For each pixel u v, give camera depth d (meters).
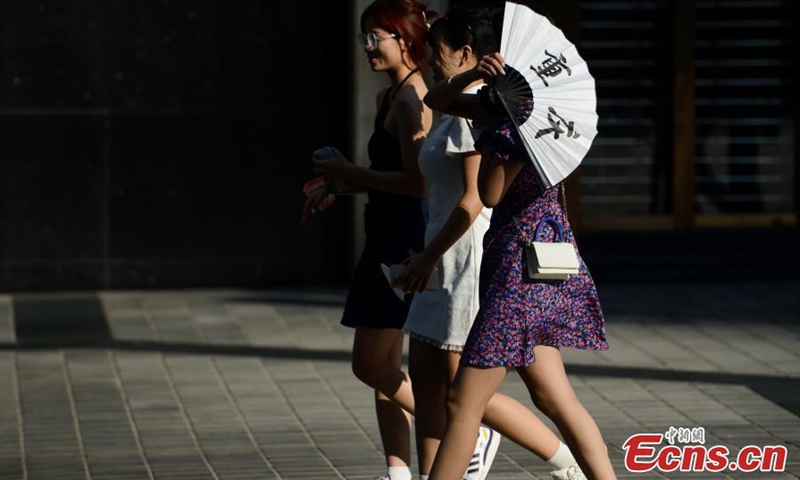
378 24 18.58
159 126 37.88
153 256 38.19
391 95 18.86
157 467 21.31
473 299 17.64
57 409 25.25
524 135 15.50
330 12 38.09
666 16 41.31
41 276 37.84
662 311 34.84
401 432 19.47
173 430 23.66
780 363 28.45
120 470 21.16
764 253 40.25
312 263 38.69
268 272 38.59
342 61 38.19
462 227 16.72
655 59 41.41
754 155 41.91
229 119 38.09
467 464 16.28
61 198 37.72
